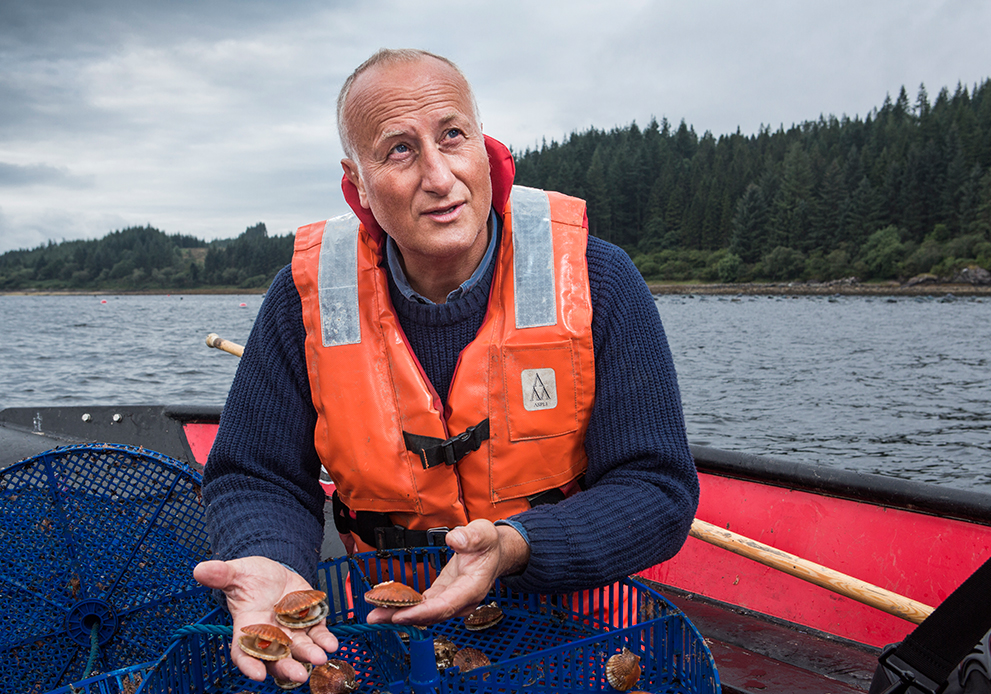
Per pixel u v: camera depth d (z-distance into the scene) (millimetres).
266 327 1565
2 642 1547
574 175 162000
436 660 1328
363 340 1468
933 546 2477
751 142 179750
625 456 1421
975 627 974
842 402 18219
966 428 15070
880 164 129500
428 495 1447
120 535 1618
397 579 1489
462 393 1422
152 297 183500
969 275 100875
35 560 1581
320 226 1611
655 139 180125
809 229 123750
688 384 21344
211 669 1318
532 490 1469
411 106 1263
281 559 1305
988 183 108938
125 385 21453
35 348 33969
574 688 1244
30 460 1571
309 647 1118
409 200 1301
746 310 68188
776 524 2830
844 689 2057
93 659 1537
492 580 1183
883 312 61969
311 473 1597
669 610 1309
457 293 1461
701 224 140625
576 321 1430
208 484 1515
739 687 2066
